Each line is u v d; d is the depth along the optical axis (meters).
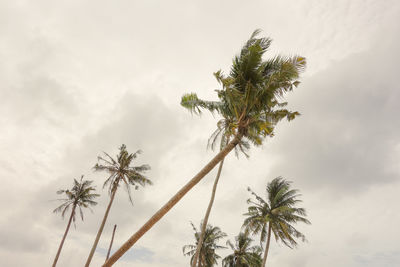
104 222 24.12
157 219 7.15
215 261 34.56
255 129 9.33
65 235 30.05
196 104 10.80
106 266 6.78
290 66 8.67
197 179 7.90
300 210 24.45
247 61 9.64
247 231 25.64
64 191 31.64
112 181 26.19
